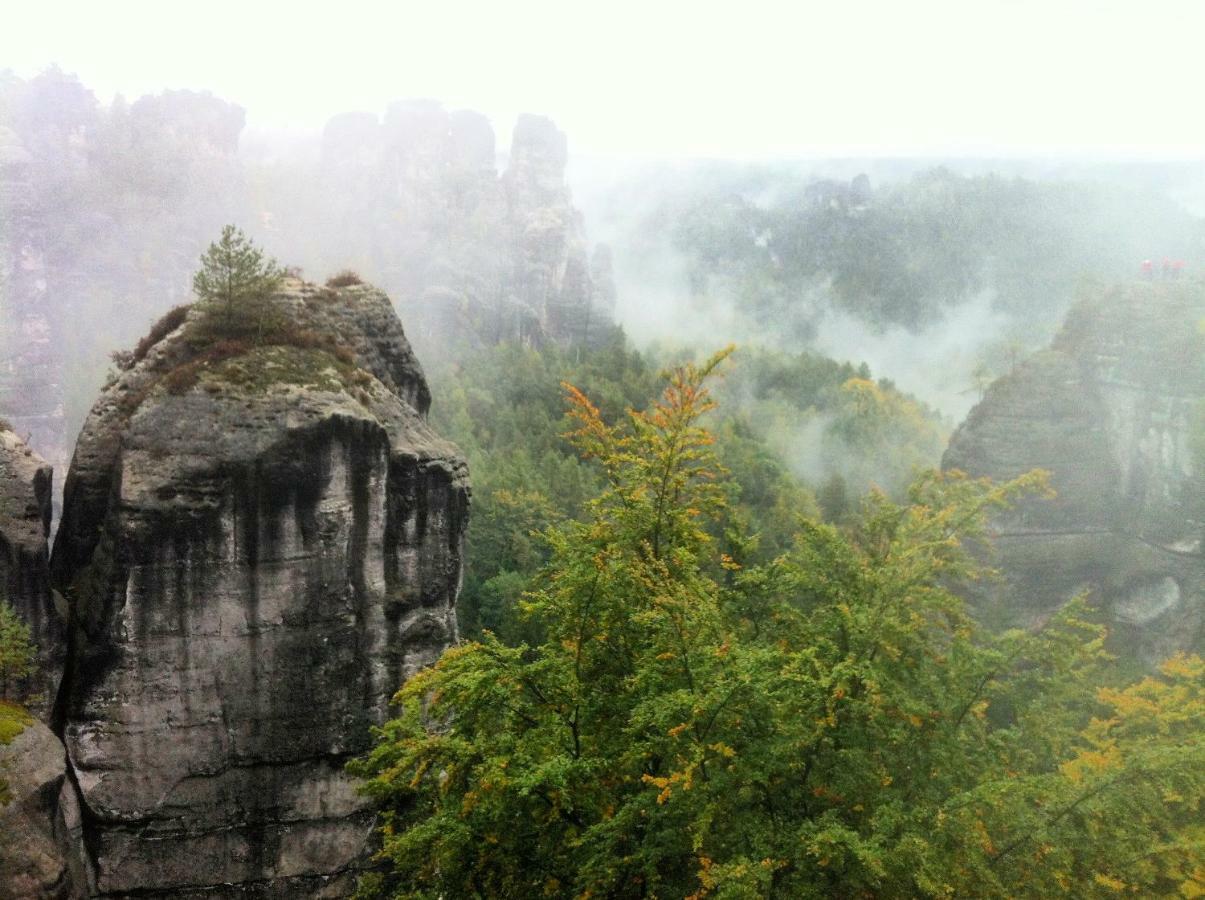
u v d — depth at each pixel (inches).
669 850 778.8
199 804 1269.7
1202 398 2192.4
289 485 1252.5
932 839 767.7
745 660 791.1
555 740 842.8
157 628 1235.9
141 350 1438.2
